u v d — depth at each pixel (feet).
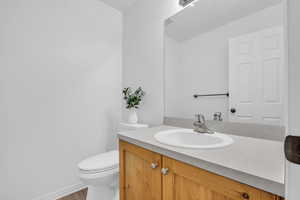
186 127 4.30
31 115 4.92
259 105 2.99
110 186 4.73
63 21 5.56
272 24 2.85
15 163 4.63
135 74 6.27
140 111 6.00
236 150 2.31
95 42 6.35
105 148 6.61
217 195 1.83
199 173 2.00
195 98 4.10
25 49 4.82
